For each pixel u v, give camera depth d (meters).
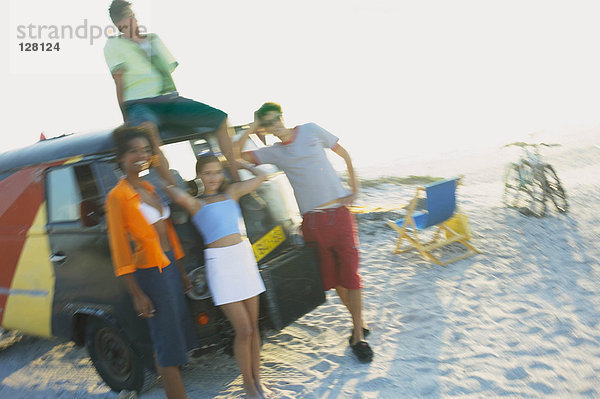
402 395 4.13
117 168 4.34
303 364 4.77
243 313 4.04
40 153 5.01
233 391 4.49
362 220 8.97
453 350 4.71
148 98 4.81
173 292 3.85
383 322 5.38
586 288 5.69
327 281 4.77
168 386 3.99
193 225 4.23
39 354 5.96
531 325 5.01
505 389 4.07
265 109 4.57
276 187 5.04
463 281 6.13
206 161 4.05
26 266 4.99
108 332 4.56
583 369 4.25
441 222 6.88
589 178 11.06
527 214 8.55
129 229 3.69
